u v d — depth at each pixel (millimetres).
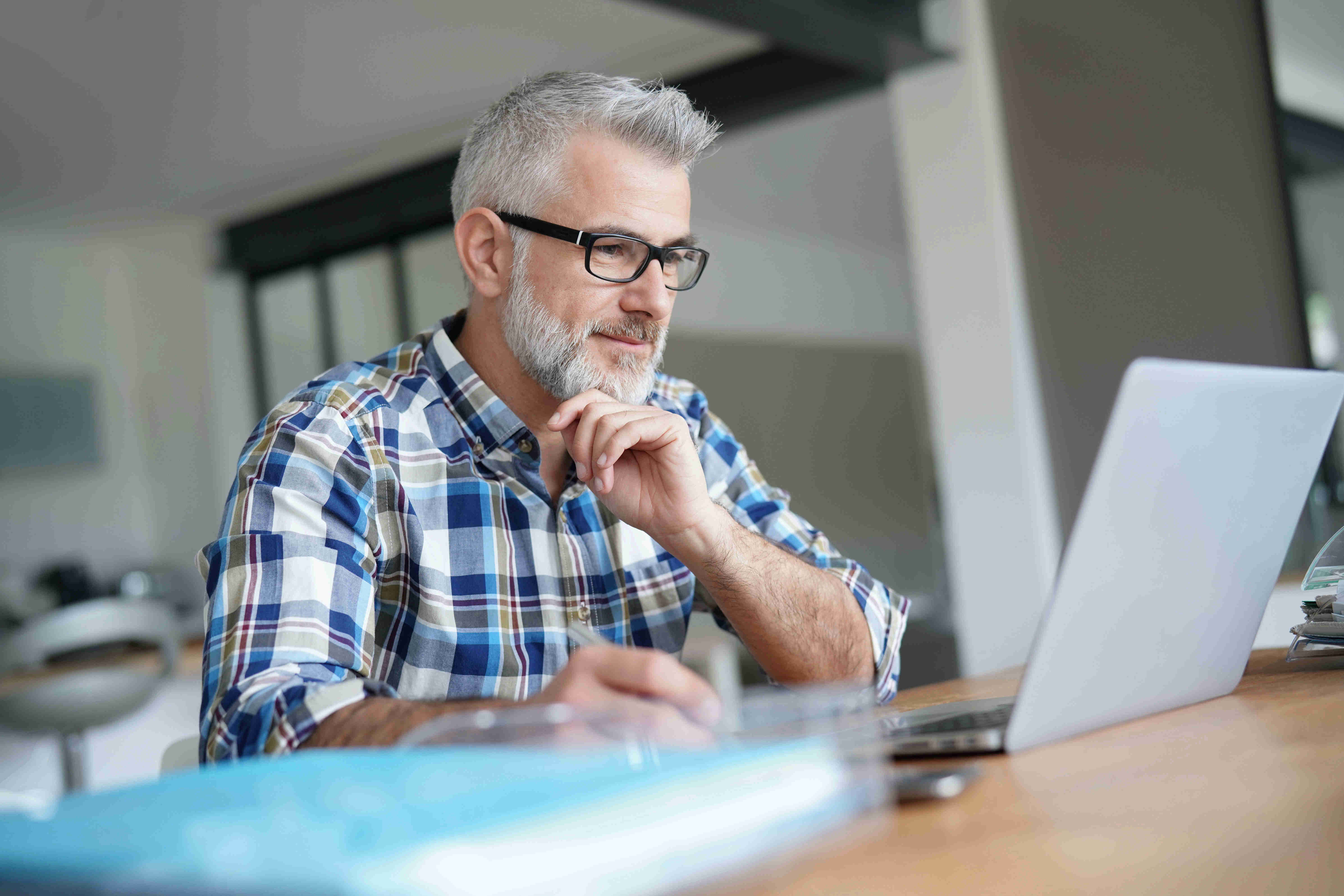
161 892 346
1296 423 863
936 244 3646
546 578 1263
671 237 1262
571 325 1248
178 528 6008
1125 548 729
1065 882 450
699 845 378
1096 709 769
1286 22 3090
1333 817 513
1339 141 3027
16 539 5617
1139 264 3346
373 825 370
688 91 4410
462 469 1248
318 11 3791
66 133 4621
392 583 1197
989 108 3564
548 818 352
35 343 5805
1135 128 3336
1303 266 3090
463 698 938
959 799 609
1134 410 695
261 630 933
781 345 7680
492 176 1295
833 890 463
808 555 1408
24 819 443
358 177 5398
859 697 460
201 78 4219
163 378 6062
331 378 1249
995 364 3529
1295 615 1410
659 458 1120
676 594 1343
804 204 6684
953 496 3619
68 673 3326
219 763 754
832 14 3270
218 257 5875
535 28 4090
